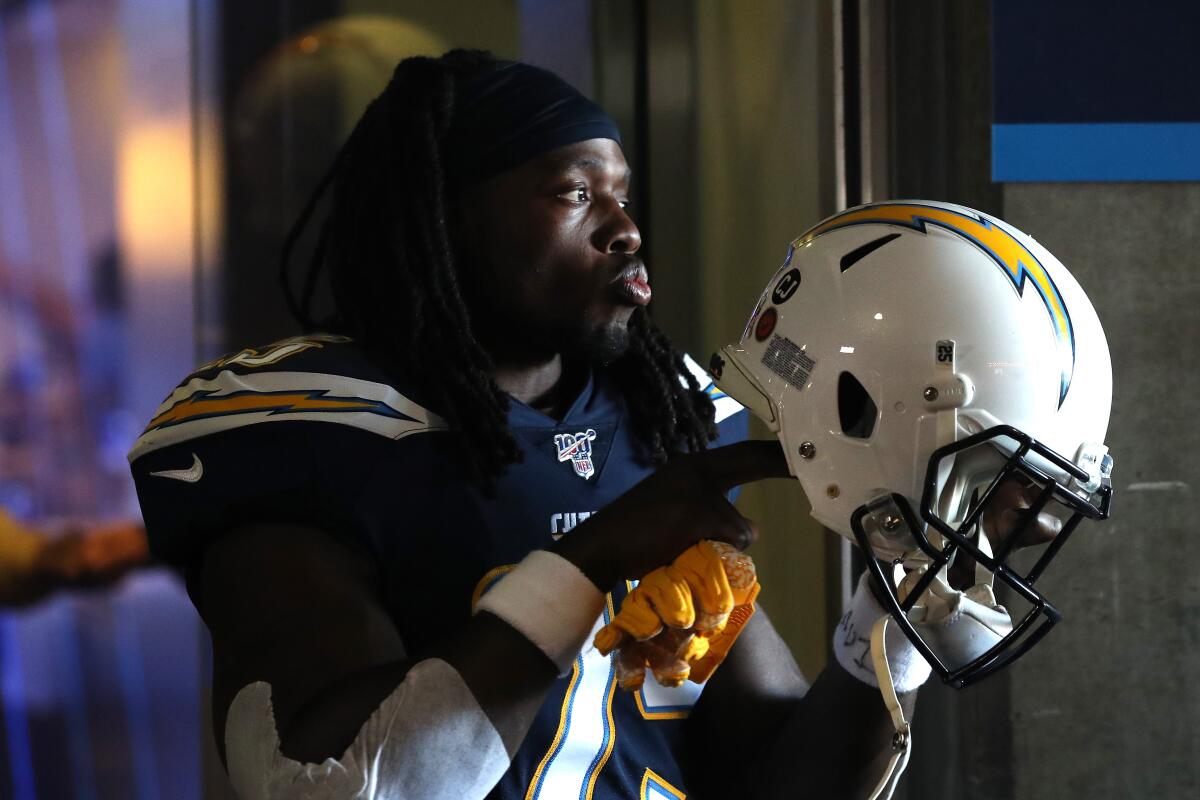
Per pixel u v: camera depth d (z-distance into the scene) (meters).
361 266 1.61
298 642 1.29
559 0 3.15
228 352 3.01
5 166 2.96
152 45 2.97
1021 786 2.86
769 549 3.14
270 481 1.44
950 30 2.82
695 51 3.19
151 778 3.00
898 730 1.40
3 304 2.98
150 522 1.49
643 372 1.72
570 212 1.60
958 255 1.38
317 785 1.15
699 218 3.20
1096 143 2.82
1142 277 2.87
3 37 2.94
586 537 1.29
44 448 2.99
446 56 1.69
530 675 1.24
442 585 1.47
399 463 1.48
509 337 1.65
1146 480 2.90
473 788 1.23
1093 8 2.80
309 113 3.02
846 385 1.40
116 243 2.98
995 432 1.32
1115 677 2.88
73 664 2.98
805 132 2.99
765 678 1.76
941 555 1.33
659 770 1.58
